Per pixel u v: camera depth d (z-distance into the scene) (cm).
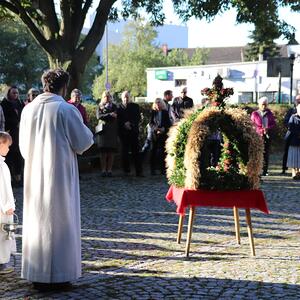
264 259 639
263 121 1412
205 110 659
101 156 1379
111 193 1138
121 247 700
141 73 6238
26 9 1666
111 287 530
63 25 1686
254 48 5909
